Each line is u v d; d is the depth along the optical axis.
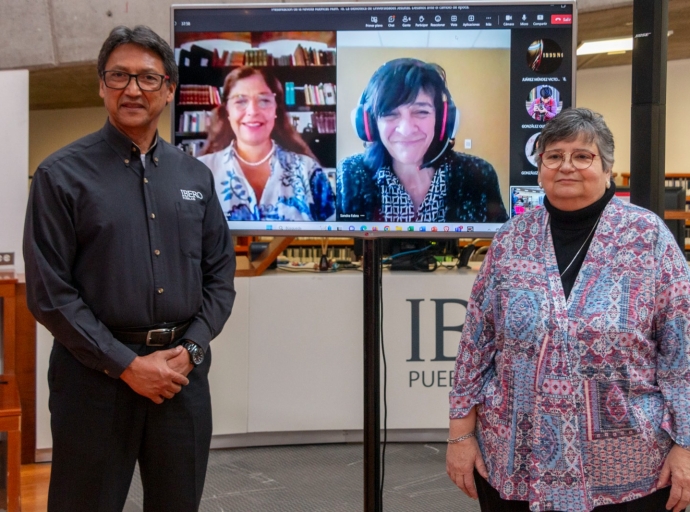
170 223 1.78
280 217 2.46
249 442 3.41
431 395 3.36
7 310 2.99
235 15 2.43
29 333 3.13
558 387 1.45
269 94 2.44
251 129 2.45
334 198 2.46
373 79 2.43
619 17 5.25
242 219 2.47
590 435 1.44
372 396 2.23
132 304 1.71
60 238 1.66
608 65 8.02
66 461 1.70
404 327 3.33
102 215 1.69
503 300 1.55
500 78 2.42
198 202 1.87
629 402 1.45
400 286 3.33
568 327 1.45
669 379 1.45
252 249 3.73
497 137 2.44
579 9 4.98
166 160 1.85
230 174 2.46
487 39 2.41
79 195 1.68
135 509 2.71
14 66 5.17
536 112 2.43
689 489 1.41
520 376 1.50
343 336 3.34
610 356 1.43
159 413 1.77
